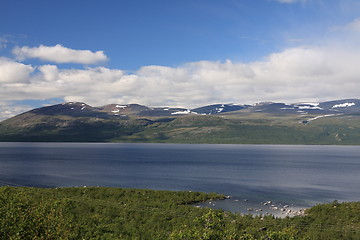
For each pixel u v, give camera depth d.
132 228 41.25
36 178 119.12
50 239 27.73
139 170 155.50
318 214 57.09
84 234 36.34
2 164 179.00
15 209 31.80
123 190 74.50
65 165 178.50
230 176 133.00
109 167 169.50
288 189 98.56
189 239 32.03
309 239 39.25
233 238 33.06
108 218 45.62
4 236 26.78
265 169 168.38
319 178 130.12
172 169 161.88
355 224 48.16
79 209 49.91
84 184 105.69
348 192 94.19
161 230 40.78
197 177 128.12
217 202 73.81
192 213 51.88
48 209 37.69
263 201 77.94
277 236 34.88
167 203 61.59
